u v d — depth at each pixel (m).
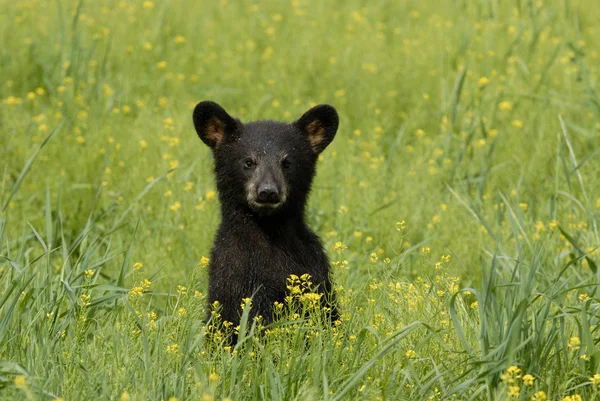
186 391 7.80
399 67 18.27
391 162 14.88
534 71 17.72
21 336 8.43
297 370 7.89
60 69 17.77
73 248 9.94
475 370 8.02
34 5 21.31
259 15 20.97
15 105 16.62
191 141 14.60
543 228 11.90
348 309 9.09
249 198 9.59
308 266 9.68
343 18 22.00
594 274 10.23
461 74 15.46
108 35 19.23
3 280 9.48
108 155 14.32
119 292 9.48
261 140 10.00
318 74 18.47
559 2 22.27
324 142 10.53
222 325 9.22
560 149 12.46
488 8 19.94
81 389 7.59
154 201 13.33
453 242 12.20
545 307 8.48
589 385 8.02
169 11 21.00
